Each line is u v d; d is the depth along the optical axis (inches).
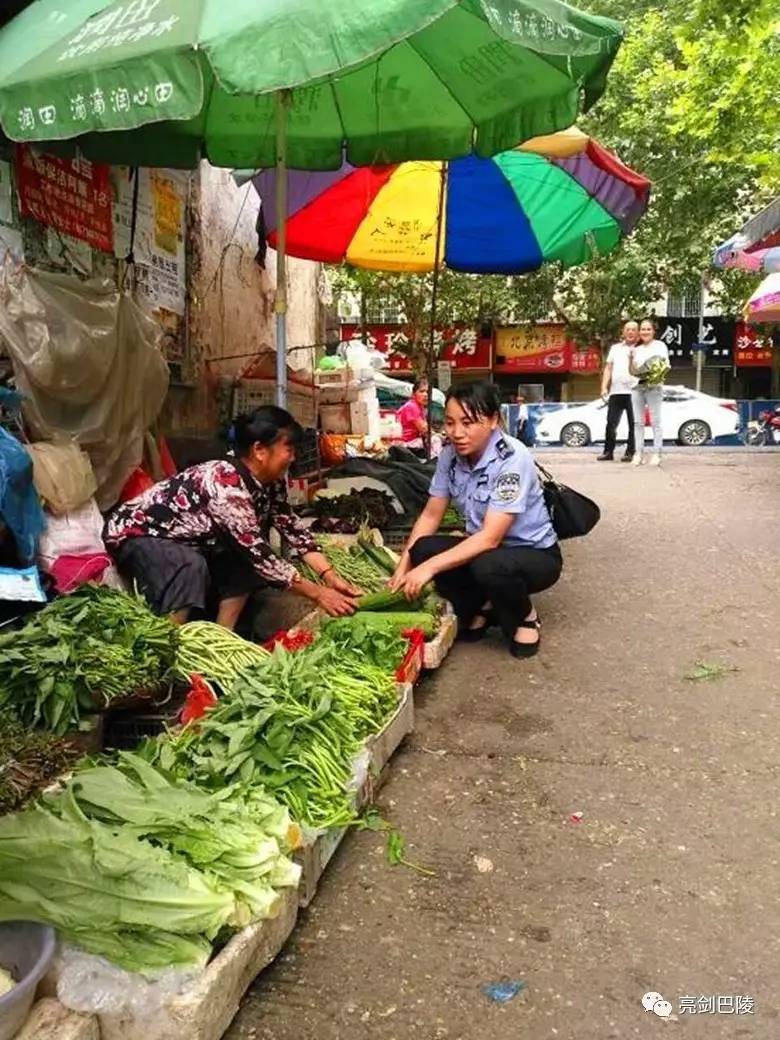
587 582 236.7
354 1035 83.4
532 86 187.2
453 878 107.2
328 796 104.0
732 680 166.9
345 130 217.9
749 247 389.1
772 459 529.3
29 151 192.1
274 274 377.7
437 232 274.5
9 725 110.7
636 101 646.5
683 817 120.0
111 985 75.0
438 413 513.3
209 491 156.5
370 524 254.2
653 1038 82.7
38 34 133.4
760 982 89.7
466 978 90.5
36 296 164.9
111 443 182.1
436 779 131.1
